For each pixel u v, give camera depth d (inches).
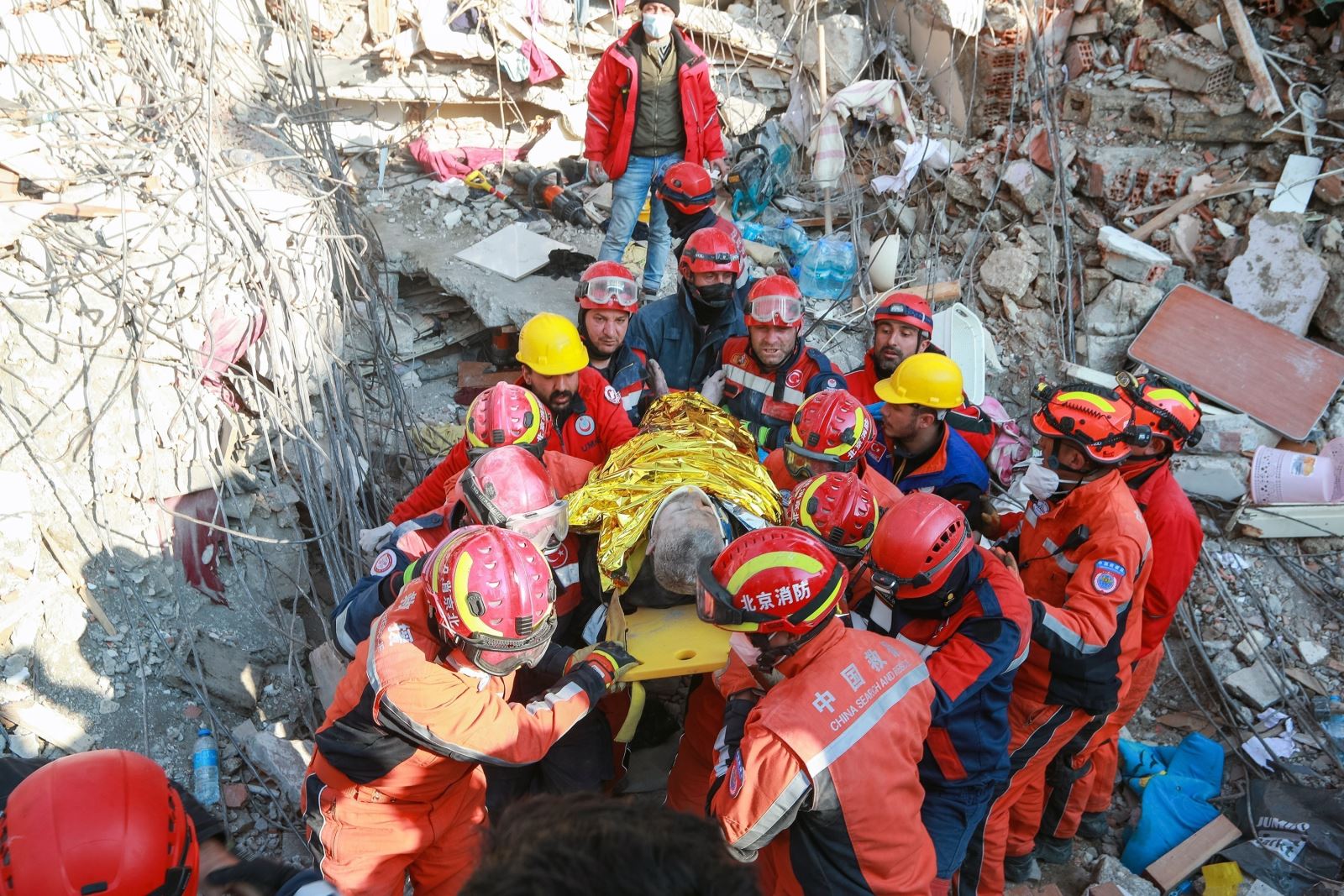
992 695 105.7
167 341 159.3
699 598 91.4
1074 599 119.3
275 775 140.1
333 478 167.9
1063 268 222.8
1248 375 200.4
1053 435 122.6
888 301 163.6
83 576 146.9
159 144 185.9
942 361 136.2
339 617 113.0
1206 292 209.0
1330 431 195.2
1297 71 212.5
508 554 89.0
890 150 256.4
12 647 139.2
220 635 153.6
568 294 222.4
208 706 144.5
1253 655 171.2
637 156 210.2
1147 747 163.9
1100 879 141.8
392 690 90.5
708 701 121.7
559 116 271.9
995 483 190.4
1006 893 139.4
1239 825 148.4
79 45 200.5
